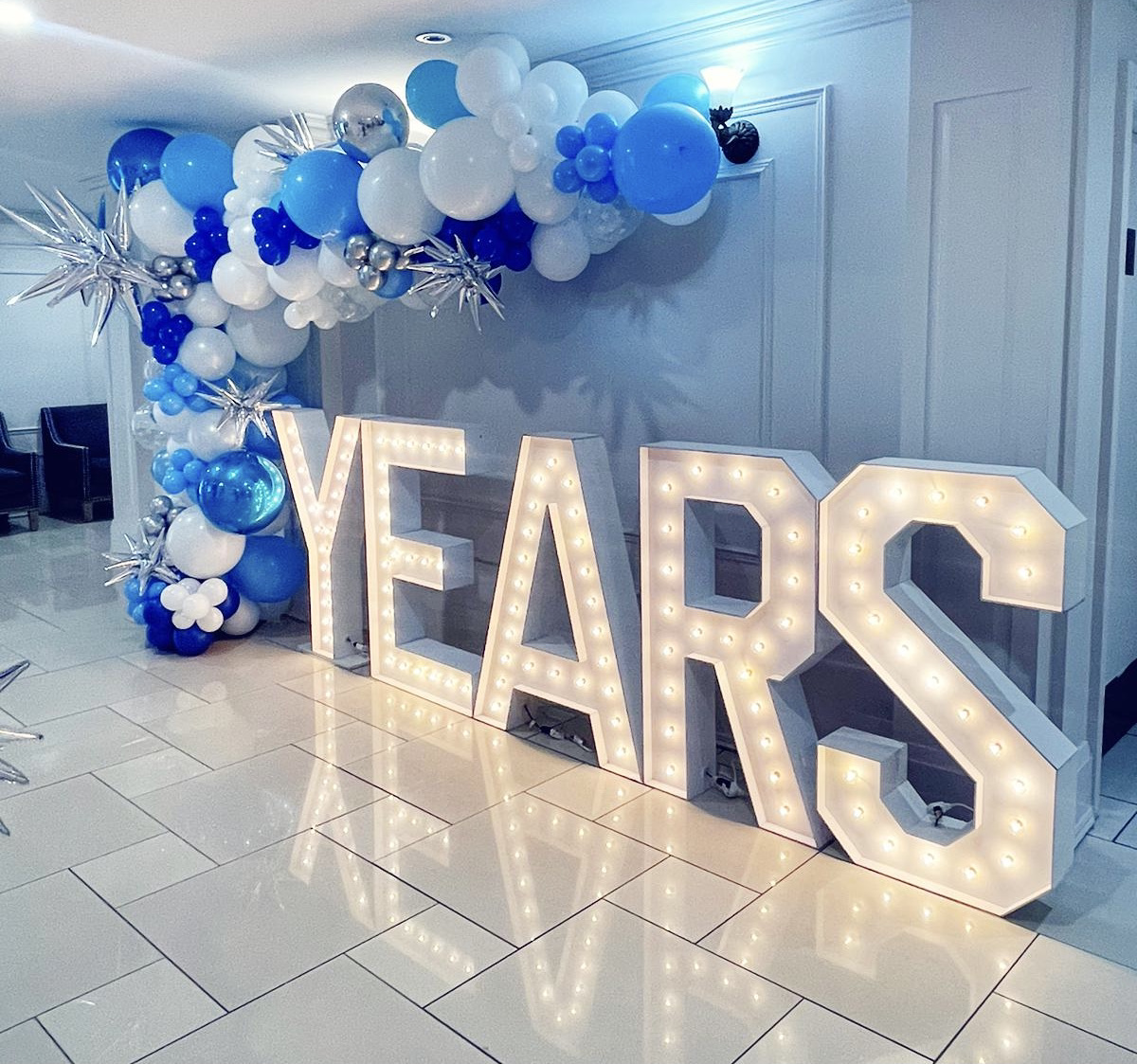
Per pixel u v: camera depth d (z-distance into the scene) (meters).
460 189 3.30
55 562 6.81
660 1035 2.28
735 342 3.65
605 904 2.78
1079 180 2.79
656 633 3.33
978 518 2.57
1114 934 2.62
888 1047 2.23
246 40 3.60
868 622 2.80
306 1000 2.41
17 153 5.45
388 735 3.89
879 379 3.31
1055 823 2.55
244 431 4.62
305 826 3.22
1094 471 3.08
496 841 3.11
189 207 4.31
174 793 3.45
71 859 3.04
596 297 4.04
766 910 2.74
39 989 2.46
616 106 3.38
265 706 4.20
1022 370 2.86
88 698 4.30
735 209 3.58
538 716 4.05
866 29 3.21
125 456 6.20
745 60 3.49
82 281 4.27
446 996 2.42
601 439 3.57
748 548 3.66
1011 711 2.62
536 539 3.66
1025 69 2.75
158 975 2.51
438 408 4.75
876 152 3.23
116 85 4.15
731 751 3.76
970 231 2.90
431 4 3.27
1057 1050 2.21
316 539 4.66
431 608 4.90
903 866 2.85
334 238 3.66
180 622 4.68
